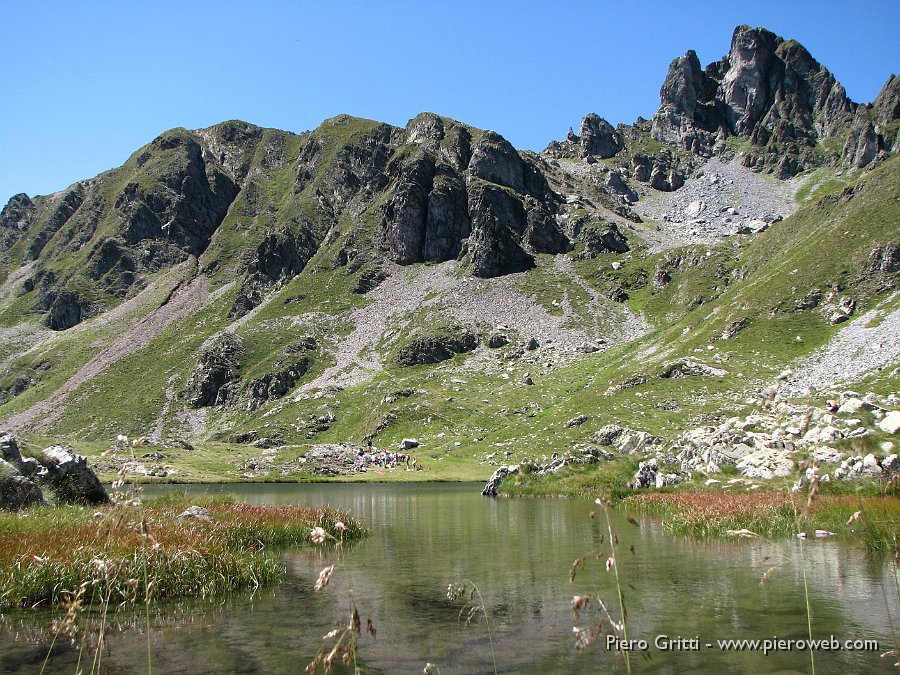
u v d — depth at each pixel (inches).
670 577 841.5
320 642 586.9
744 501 1428.4
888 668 500.4
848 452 1571.1
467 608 703.1
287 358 7623.0
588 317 7805.1
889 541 964.0
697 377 4416.8
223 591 787.4
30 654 557.3
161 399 7652.6
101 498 1631.4
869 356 3742.6
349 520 1298.0
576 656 542.6
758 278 6127.0
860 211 5831.7
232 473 3791.8
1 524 949.8
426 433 5128.0
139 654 555.2
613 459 2751.0
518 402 5369.1
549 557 1013.2
